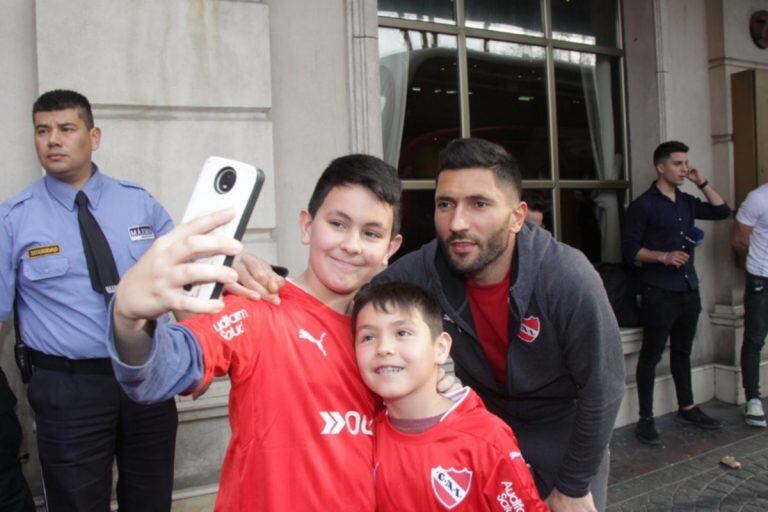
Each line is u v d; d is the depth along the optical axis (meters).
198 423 3.07
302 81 3.38
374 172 1.32
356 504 1.31
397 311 1.37
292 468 1.24
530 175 4.70
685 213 4.27
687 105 5.02
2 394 2.40
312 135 3.41
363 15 3.46
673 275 4.18
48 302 2.30
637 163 5.03
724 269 5.07
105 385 2.31
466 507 1.40
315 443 1.27
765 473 3.69
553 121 4.76
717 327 5.11
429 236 4.22
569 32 4.84
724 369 4.98
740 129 5.00
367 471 1.35
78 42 2.81
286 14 3.33
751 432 4.35
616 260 5.12
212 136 3.07
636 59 4.98
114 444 2.41
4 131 2.81
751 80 4.90
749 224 4.47
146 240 2.47
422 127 4.20
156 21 2.94
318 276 1.34
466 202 1.70
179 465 3.04
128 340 0.89
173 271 0.81
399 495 1.39
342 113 3.48
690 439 4.25
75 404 2.28
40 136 2.31
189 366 1.09
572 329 1.74
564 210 4.84
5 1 2.80
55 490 2.31
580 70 4.91
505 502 1.39
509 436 1.44
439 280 1.92
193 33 3.01
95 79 2.85
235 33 3.08
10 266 2.29
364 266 1.33
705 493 3.46
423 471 1.38
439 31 4.22
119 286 0.86
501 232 1.71
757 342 4.48
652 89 4.89
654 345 4.19
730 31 5.04
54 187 2.36
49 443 2.29
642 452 4.06
